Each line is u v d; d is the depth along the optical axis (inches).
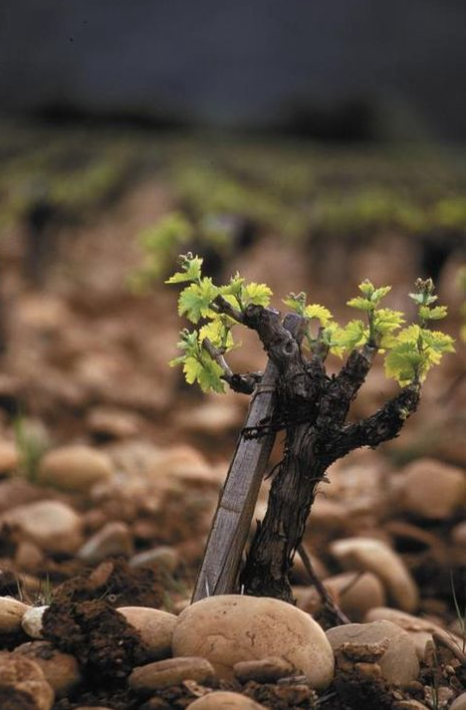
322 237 430.9
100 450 218.8
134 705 90.0
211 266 260.5
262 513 164.9
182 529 167.9
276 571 102.3
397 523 179.0
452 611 149.6
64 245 449.7
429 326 332.2
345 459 220.4
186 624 94.0
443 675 108.0
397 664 101.5
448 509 180.5
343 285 426.3
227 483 101.0
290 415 100.3
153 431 240.5
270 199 492.1
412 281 391.5
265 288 102.5
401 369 99.7
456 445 212.4
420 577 157.9
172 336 347.6
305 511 102.6
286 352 100.1
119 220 513.3
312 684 92.2
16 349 297.6
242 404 260.7
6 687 85.7
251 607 94.0
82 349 311.6
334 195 515.2
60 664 91.9
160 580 128.6
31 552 150.7
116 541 153.2
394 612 131.8
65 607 96.2
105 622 94.1
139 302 384.8
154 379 290.4
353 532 172.1
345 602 141.6
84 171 589.6
